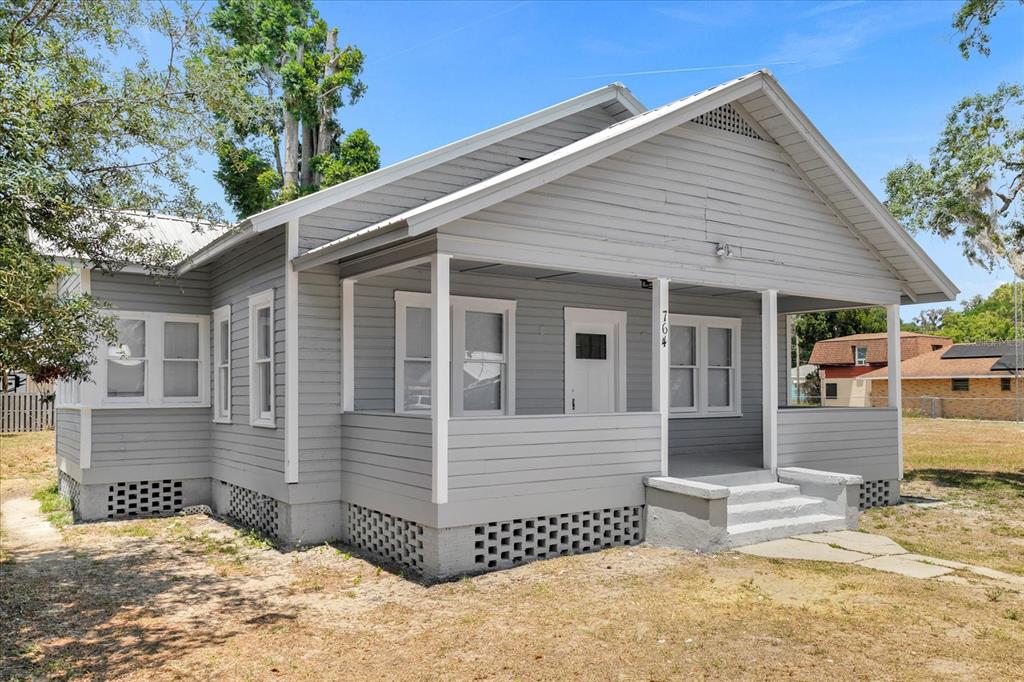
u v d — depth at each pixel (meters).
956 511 12.11
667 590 7.28
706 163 10.34
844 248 11.97
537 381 12.09
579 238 9.03
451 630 6.28
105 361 12.36
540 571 8.20
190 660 5.74
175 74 8.52
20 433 25.25
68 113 7.33
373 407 10.21
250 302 11.12
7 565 9.06
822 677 5.09
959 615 6.37
